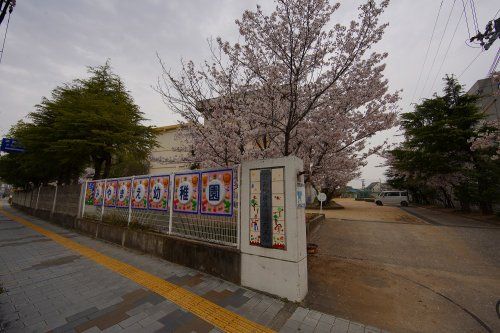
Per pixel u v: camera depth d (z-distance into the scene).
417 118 15.34
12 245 6.88
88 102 9.76
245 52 5.81
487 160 12.11
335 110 6.25
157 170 19.91
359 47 5.16
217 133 6.39
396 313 3.34
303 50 5.19
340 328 2.96
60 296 3.72
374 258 5.91
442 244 6.93
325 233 8.78
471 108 13.21
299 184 3.87
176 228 5.45
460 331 2.96
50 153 11.01
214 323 3.03
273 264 3.73
